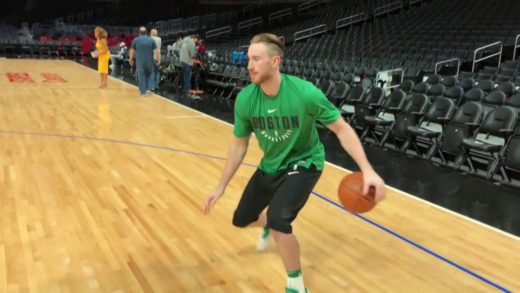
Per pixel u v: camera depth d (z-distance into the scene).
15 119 7.67
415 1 17.73
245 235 3.63
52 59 21.00
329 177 5.19
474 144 5.33
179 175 5.08
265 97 2.46
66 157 5.61
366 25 16.64
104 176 4.96
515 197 4.74
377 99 7.21
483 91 6.71
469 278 3.09
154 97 10.61
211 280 2.96
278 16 23.33
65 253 3.25
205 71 12.20
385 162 6.02
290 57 14.24
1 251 3.25
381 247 3.51
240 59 12.59
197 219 3.92
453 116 5.91
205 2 27.03
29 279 2.90
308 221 3.96
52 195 4.36
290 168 2.57
